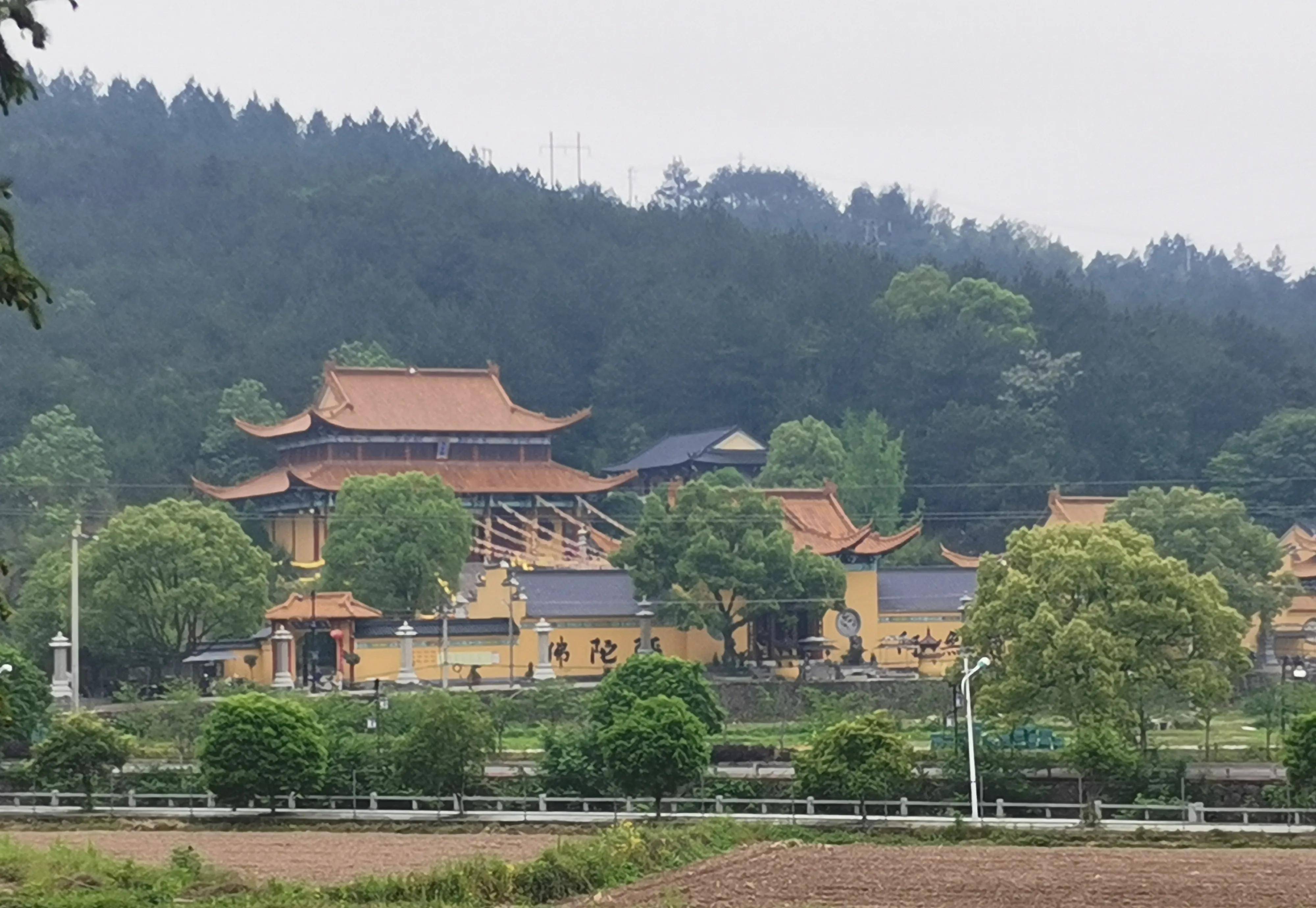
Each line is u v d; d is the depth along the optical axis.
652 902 59.47
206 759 93.81
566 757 97.56
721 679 145.75
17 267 41.91
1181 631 104.44
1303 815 88.06
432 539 163.38
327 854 76.88
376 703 110.94
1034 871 66.88
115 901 58.19
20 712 110.06
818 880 64.69
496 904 60.72
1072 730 109.56
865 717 93.06
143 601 142.12
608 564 177.50
